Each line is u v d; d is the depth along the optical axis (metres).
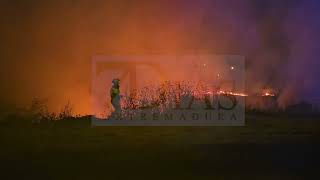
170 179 6.05
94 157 7.34
